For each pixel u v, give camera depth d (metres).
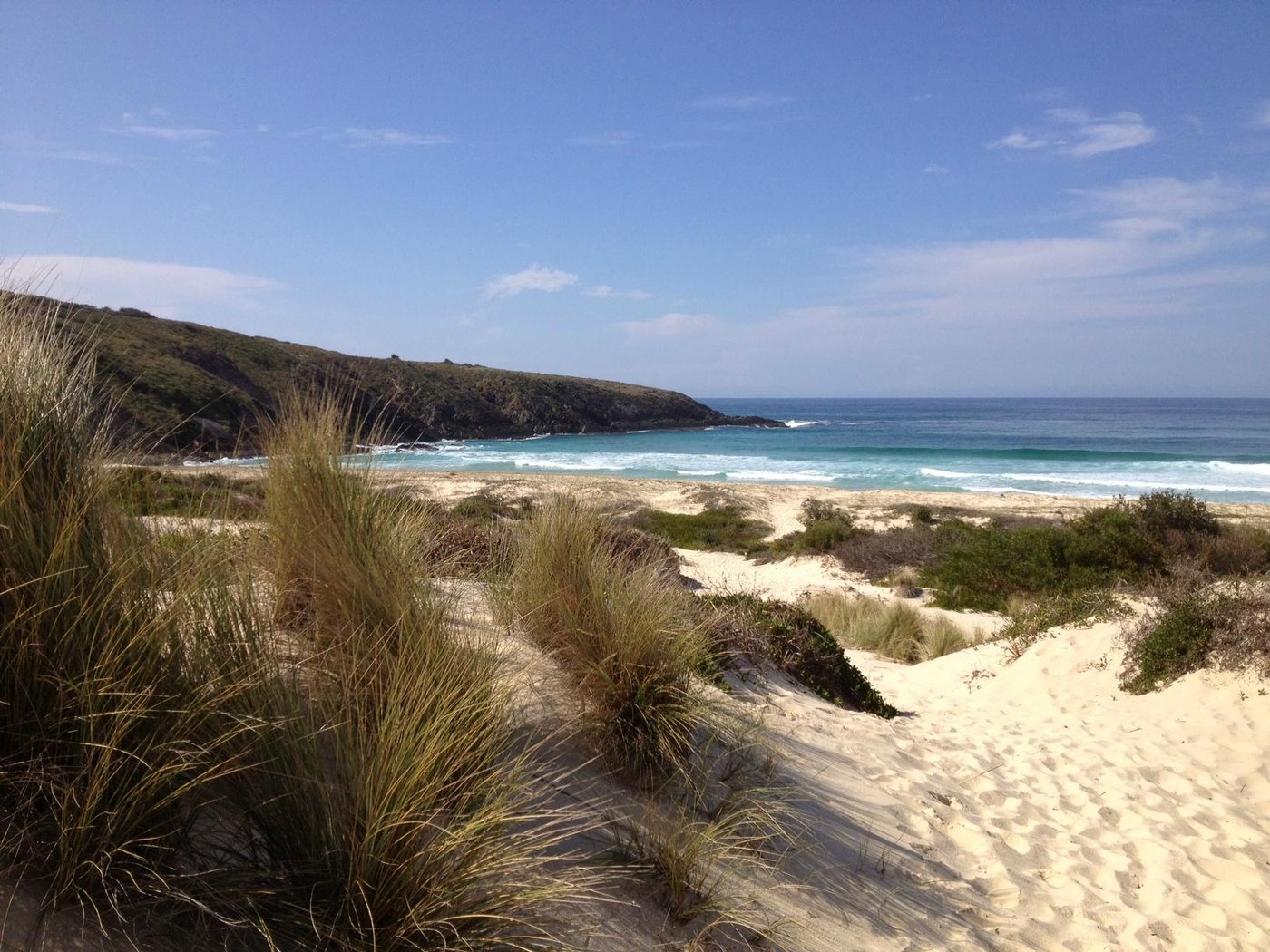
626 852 2.91
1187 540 13.73
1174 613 8.22
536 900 2.34
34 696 1.93
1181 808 5.39
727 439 80.06
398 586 3.12
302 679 2.66
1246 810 5.48
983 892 3.86
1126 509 14.67
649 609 3.88
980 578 14.70
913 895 3.59
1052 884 4.11
